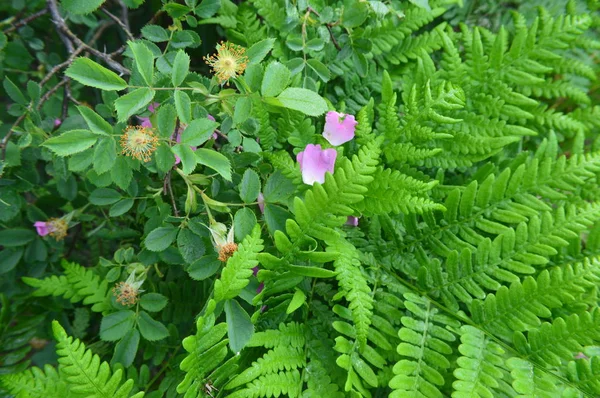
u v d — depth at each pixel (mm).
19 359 355
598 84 430
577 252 336
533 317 294
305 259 271
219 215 324
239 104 267
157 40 297
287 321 320
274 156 304
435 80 358
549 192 322
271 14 349
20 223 372
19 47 370
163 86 280
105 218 368
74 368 242
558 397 280
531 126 407
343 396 284
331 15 342
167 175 300
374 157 264
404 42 385
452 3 397
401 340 315
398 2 377
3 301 352
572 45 415
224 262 283
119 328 312
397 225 339
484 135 343
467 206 318
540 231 308
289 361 284
